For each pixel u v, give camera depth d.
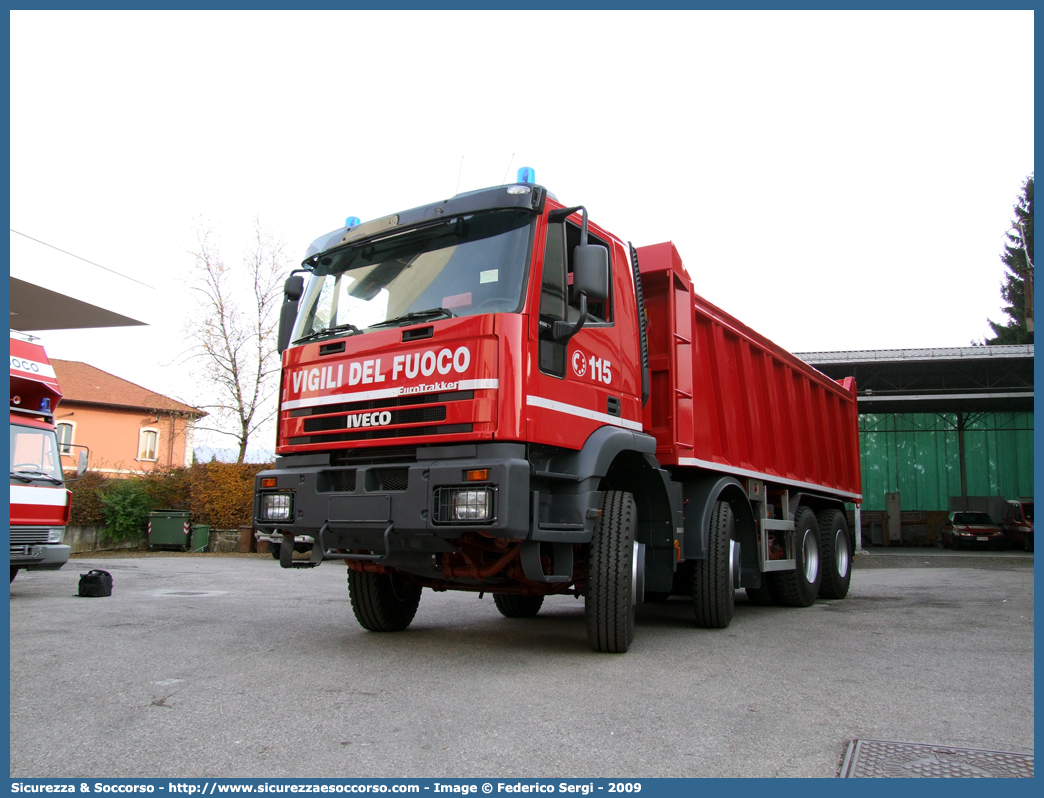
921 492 33.81
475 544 4.97
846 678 4.78
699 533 6.82
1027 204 46.88
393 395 5.00
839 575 10.01
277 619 7.23
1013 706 4.12
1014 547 28.17
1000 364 27.94
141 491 22.33
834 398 11.49
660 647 5.86
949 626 7.20
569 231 5.51
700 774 3.05
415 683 4.50
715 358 7.46
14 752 3.25
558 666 5.04
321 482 5.19
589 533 5.12
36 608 8.08
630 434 5.71
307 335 5.78
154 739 3.42
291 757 3.20
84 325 18.44
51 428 10.62
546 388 4.91
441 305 5.13
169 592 10.02
